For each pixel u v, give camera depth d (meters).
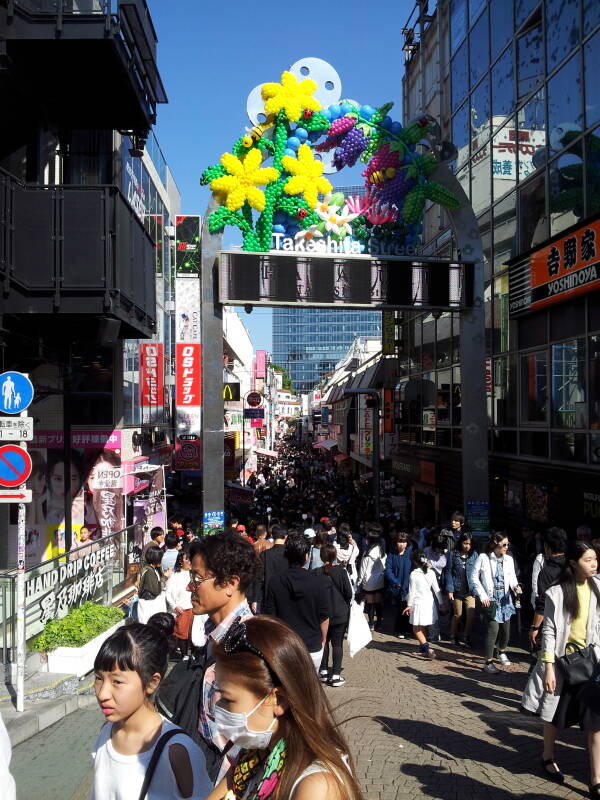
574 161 13.64
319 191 14.01
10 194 9.41
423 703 6.91
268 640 1.79
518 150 16.48
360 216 14.34
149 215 19.66
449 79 22.20
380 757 5.23
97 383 15.55
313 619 5.58
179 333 21.09
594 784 4.38
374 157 14.27
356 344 59.88
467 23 20.34
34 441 15.36
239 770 1.95
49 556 15.26
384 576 11.41
